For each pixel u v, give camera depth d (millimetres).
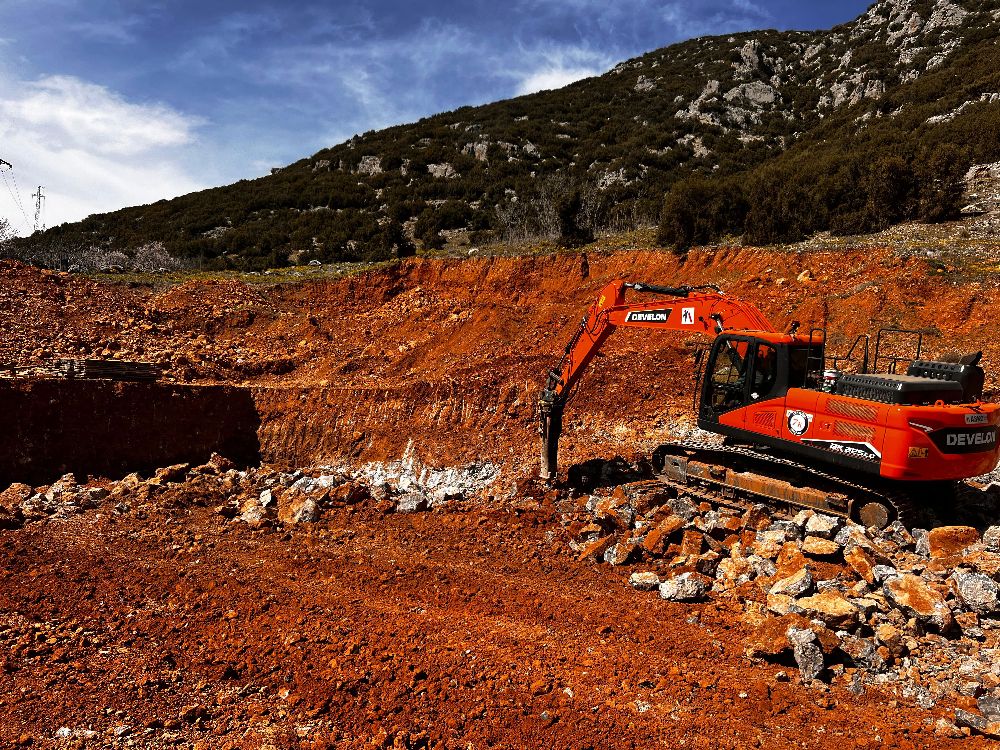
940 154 21641
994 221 20047
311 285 26859
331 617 8430
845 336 16641
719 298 10859
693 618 8117
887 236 20547
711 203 24203
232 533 11719
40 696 6672
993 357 14344
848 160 25234
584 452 14070
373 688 6816
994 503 9984
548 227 31781
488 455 15000
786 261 20484
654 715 6324
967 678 6570
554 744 5945
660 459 12055
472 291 25391
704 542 9773
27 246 36594
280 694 6746
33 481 16078
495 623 8195
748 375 10492
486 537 11117
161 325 23984
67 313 22969
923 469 8766
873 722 6129
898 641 7016
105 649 7672
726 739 5953
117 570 10094
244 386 19062
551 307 22109
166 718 6367
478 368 18422
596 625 8086
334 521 12289
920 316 16219
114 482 14992
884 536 9195
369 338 23531
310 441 17516
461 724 6246
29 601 9000
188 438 17656
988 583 7426
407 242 33406
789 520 9750
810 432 9688
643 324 11562
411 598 9016
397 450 16297
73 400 16844
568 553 10328
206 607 8797
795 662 7105
